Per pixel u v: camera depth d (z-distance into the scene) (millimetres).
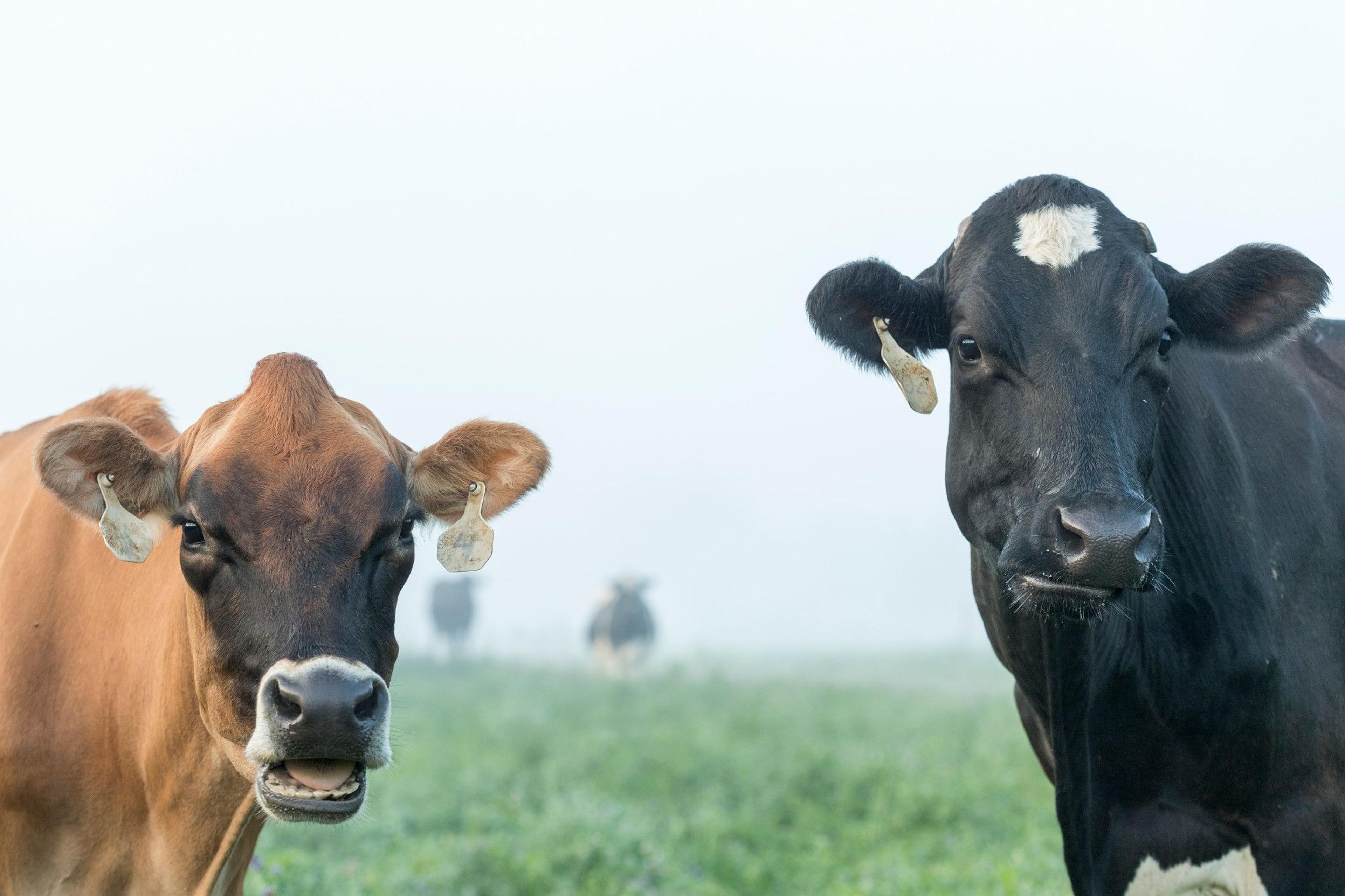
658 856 10781
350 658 4805
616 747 19062
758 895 10688
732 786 15797
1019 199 5789
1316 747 5840
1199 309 5852
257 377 5297
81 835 5785
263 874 7453
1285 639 5906
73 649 5820
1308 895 5816
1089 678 5879
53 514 6012
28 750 5672
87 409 6434
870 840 12398
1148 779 6070
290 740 4672
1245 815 5926
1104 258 5496
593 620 49562
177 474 5348
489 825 12539
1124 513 4922
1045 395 5309
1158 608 5957
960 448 5727
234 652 4934
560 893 9898
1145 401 5449
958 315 5629
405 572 5242
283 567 4895
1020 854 10055
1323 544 6090
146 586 5812
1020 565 5191
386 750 4863
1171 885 6074
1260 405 6309
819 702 29375
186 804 5656
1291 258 5621
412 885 9758
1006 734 20078
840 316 5961
